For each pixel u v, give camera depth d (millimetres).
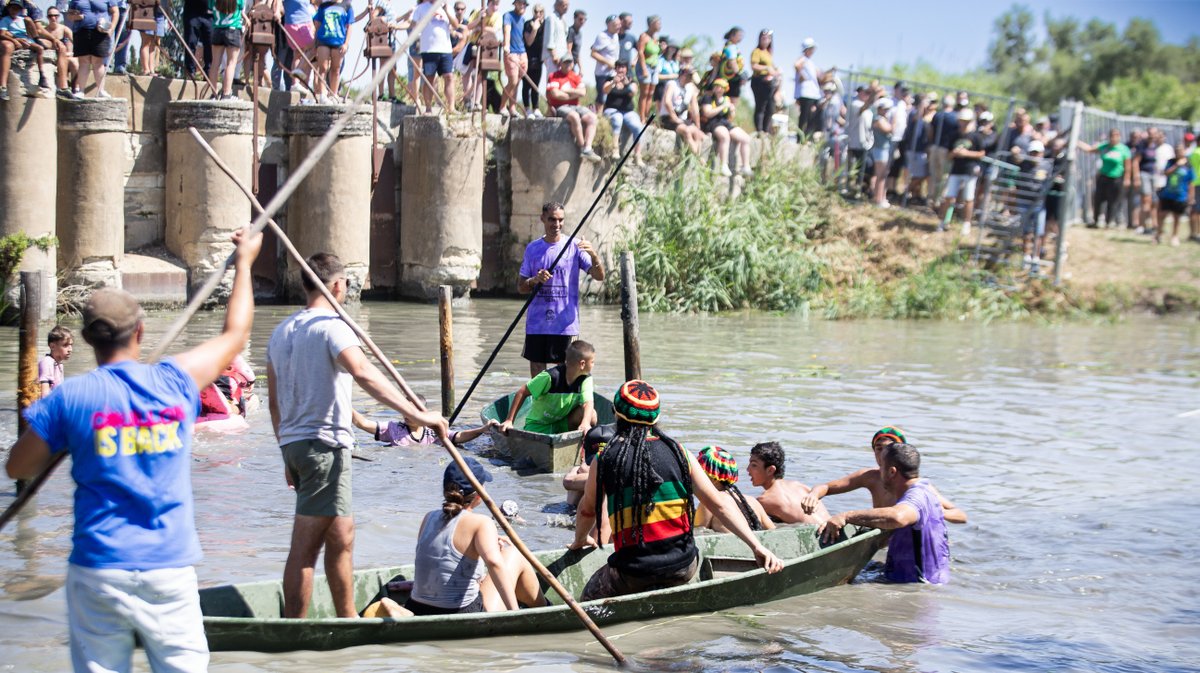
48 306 16734
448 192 20766
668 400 12969
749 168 23844
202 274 18766
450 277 20844
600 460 6457
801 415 12469
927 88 28203
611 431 9375
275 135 19969
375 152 21016
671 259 22188
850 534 7734
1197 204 26109
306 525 5680
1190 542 8375
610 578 6457
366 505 8562
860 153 25922
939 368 16422
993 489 9805
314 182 19562
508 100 22031
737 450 10633
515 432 9914
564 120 21766
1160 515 9070
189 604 4172
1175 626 6680
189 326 17156
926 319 22578
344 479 5703
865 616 6703
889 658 6012
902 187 26875
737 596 6648
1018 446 11492
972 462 10758
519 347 16188
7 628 5930
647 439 6453
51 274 16750
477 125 21297
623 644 6031
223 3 17859
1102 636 6473
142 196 18938
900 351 17984
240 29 18219
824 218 24609
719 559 7129
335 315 5688
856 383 14773
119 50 19078
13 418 10625
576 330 11289
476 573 6207
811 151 24797
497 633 5988
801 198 24047
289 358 5637
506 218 22422
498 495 9000
